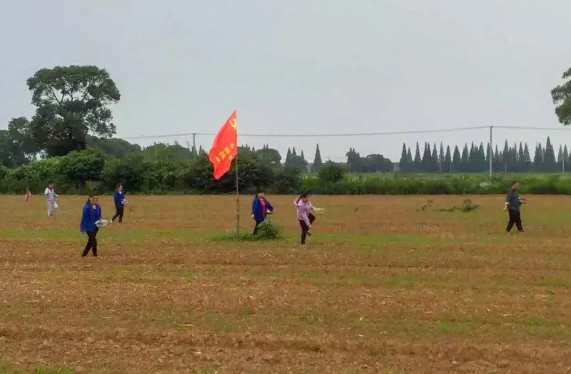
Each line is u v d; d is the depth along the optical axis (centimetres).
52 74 9856
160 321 1285
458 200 5934
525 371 998
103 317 1320
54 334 1194
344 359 1053
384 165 15550
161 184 7881
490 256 2169
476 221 3581
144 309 1389
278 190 7694
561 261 2064
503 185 7338
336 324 1259
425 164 17150
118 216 3738
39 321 1290
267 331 1212
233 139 2628
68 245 2500
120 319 1305
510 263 2020
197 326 1250
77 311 1371
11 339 1169
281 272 1861
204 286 1644
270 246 2433
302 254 2212
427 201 5691
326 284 1672
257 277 1778
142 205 5272
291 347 1117
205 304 1430
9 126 12488
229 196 7044
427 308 1391
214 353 1083
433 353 1080
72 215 4144
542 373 991
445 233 2927
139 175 7869
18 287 1631
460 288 1619
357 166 15225
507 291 1584
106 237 2788
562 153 15188
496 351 1087
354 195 7206
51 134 9994
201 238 2725
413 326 1244
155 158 8175
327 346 1116
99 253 2272
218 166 2631
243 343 1134
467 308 1391
